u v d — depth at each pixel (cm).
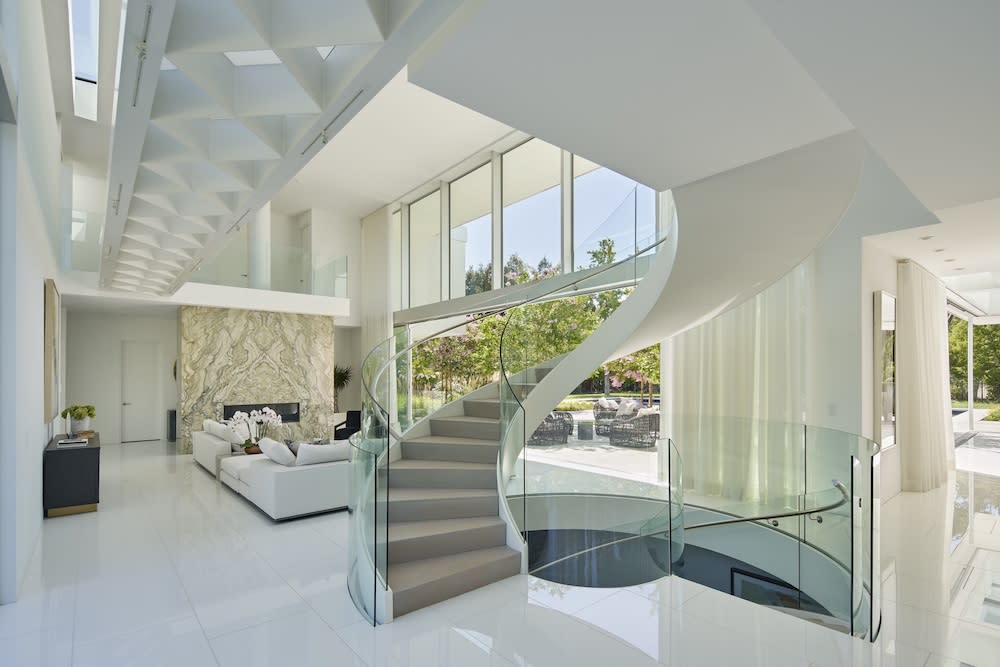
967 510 610
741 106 241
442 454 512
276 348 1088
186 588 379
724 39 194
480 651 299
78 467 570
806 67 204
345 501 578
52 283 622
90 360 1105
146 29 213
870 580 333
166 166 402
